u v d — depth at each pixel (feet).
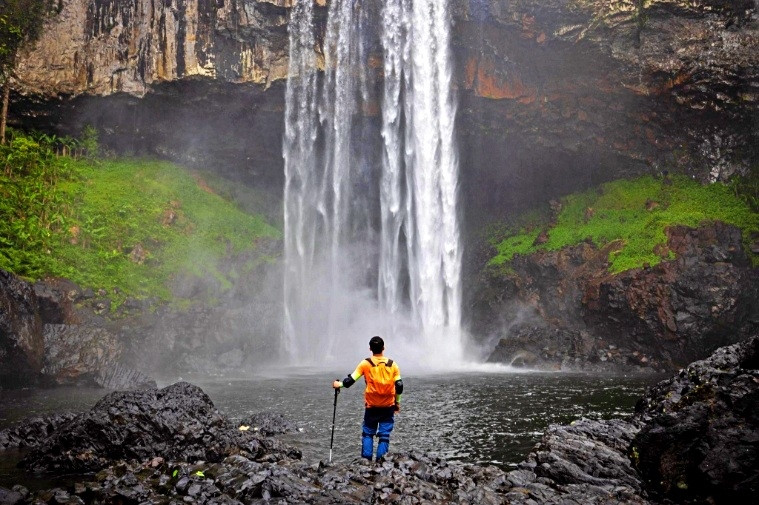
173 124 119.96
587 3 102.17
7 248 79.36
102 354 66.54
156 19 112.47
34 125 114.73
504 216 132.26
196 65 110.63
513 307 107.86
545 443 32.22
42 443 32.71
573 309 101.60
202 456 32.17
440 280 117.91
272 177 131.03
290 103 116.67
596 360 90.02
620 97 111.04
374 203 129.39
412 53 113.09
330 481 25.90
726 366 36.32
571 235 111.86
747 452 23.02
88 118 116.67
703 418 25.75
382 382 29.99
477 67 111.14
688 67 104.68
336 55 112.78
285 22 110.52
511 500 24.82
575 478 27.63
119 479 26.45
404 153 119.75
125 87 112.88
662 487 25.82
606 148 118.32
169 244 102.01
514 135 119.24
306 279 121.19
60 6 112.06
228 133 122.83
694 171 114.21
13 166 99.04
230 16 109.70
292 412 48.83
